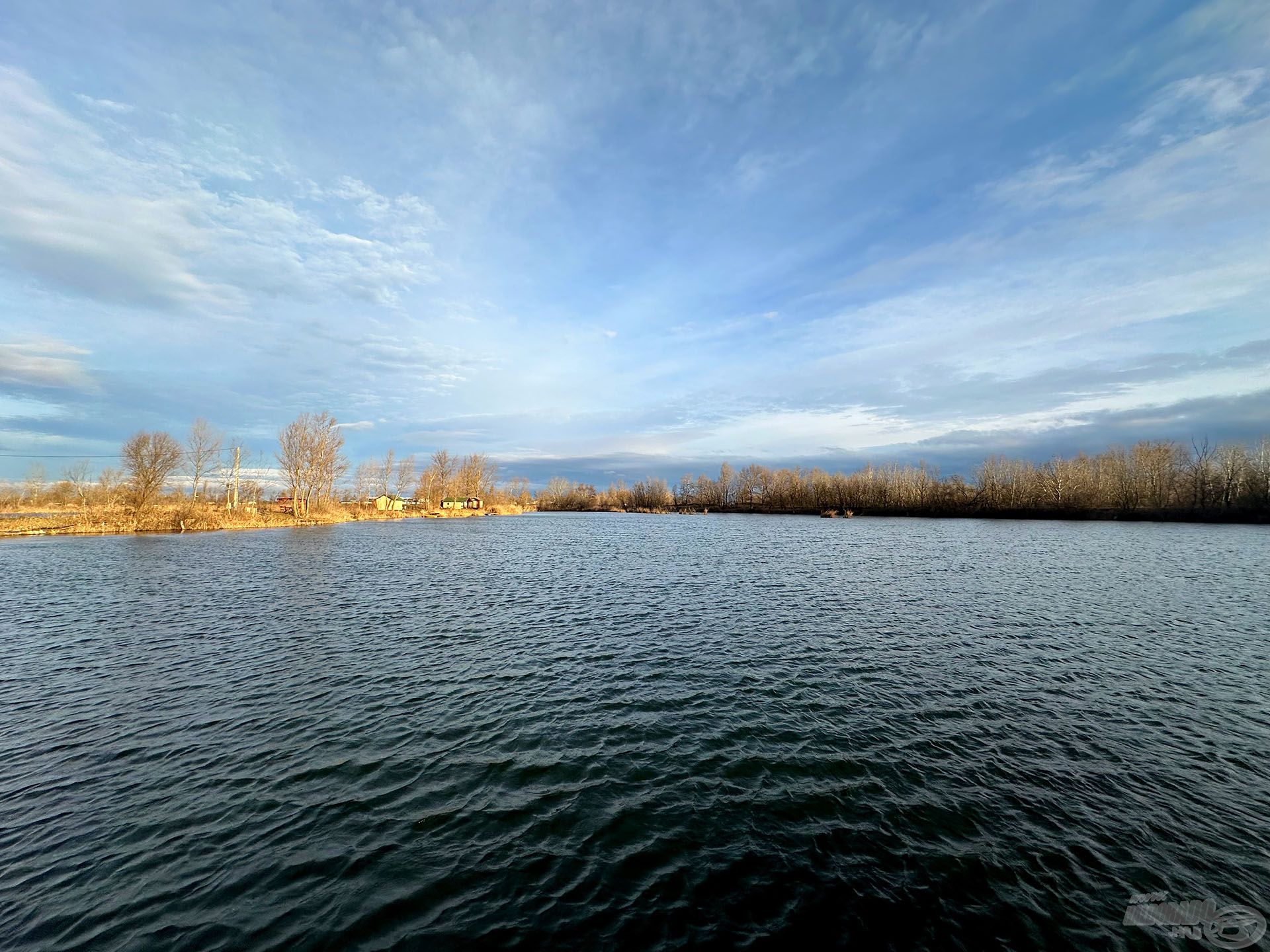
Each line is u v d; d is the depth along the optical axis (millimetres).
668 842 9047
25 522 71938
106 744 12328
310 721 13633
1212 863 8500
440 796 10336
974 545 59125
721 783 10836
